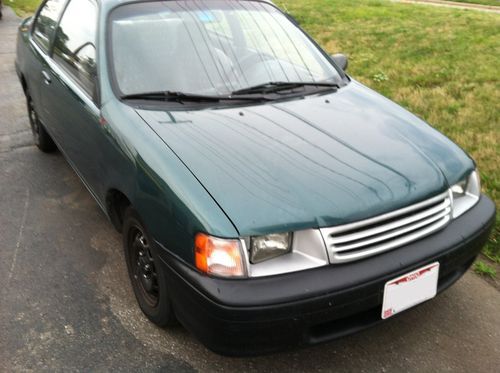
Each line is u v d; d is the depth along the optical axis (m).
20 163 4.52
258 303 1.96
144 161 2.37
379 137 2.63
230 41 3.18
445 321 2.77
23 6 12.88
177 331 2.64
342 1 14.51
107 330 2.64
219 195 2.10
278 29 3.46
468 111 5.62
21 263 3.17
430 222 2.34
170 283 2.22
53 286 2.97
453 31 9.82
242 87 2.96
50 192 4.04
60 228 3.55
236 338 2.02
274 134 2.55
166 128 2.53
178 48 3.03
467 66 7.46
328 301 2.03
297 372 2.42
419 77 6.96
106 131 2.71
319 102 2.96
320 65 3.37
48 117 3.92
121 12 3.12
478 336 2.67
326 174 2.27
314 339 2.13
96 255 3.26
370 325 2.24
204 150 2.37
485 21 10.70
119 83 2.84
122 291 2.94
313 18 11.60
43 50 4.01
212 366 2.44
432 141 2.71
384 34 9.84
